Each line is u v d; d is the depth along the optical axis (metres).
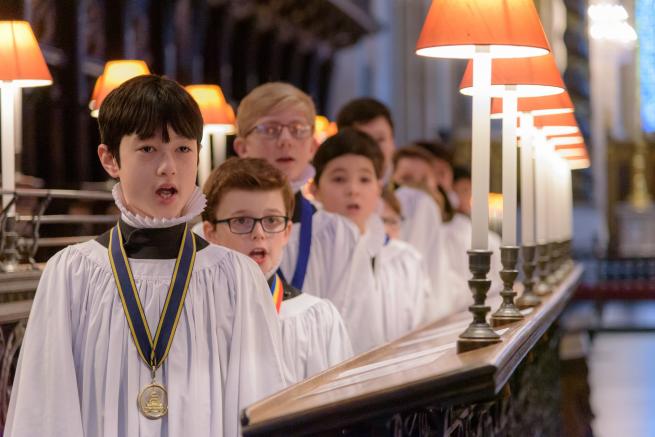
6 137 5.91
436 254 7.92
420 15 28.25
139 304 3.38
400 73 28.16
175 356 3.39
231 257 3.57
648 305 20.48
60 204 11.12
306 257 5.35
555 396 8.32
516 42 3.92
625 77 28.50
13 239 5.66
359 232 5.55
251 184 4.34
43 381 3.30
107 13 12.64
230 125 8.40
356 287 5.48
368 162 5.69
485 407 4.29
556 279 8.46
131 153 3.38
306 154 5.43
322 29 20.06
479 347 3.73
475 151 4.00
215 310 3.48
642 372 11.81
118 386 3.34
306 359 4.35
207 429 3.38
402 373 3.16
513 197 5.05
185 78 14.60
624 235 26.28
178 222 3.45
